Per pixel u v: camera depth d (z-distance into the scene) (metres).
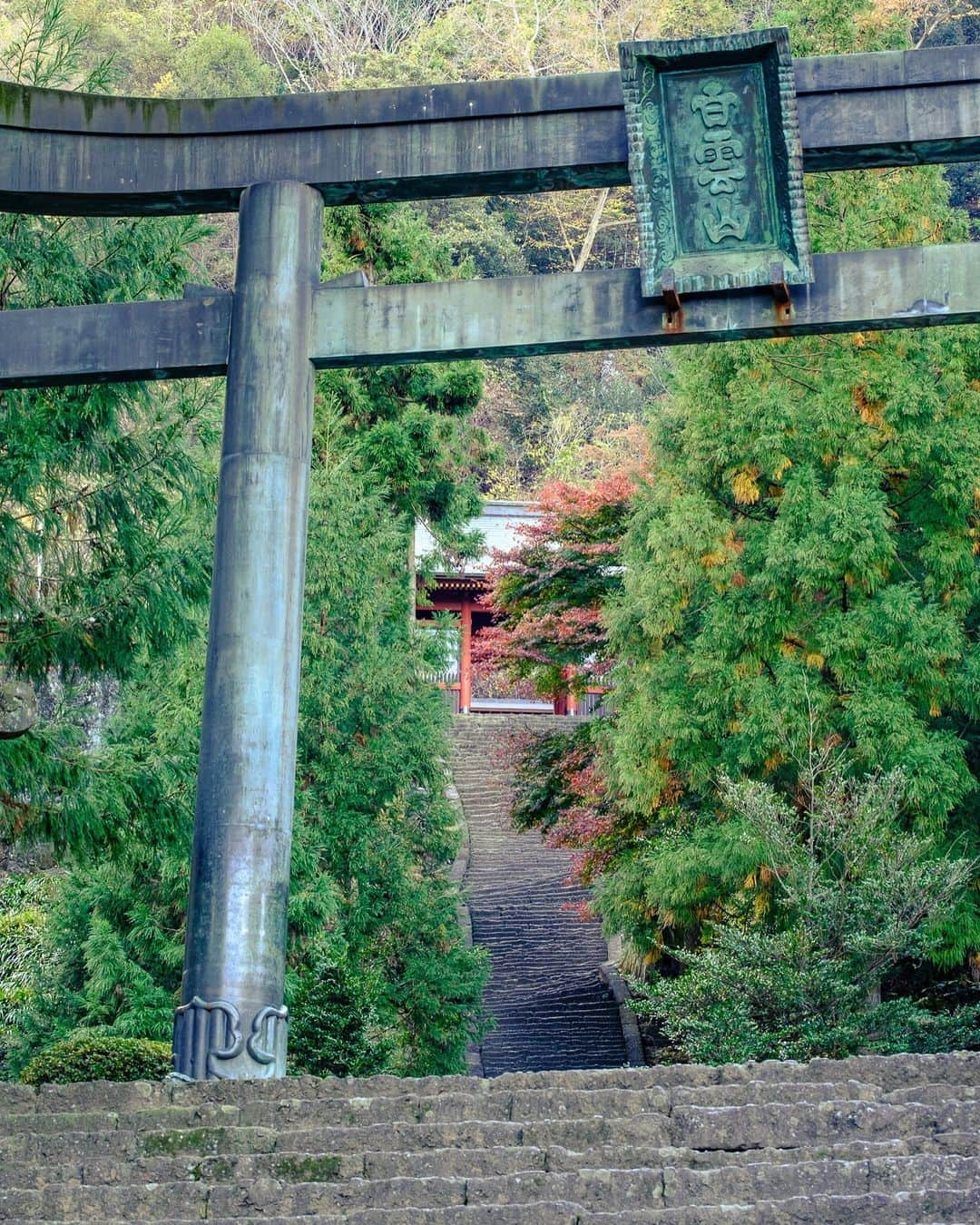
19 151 10.39
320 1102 6.59
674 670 14.63
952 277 9.67
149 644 11.70
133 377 10.10
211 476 12.25
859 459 13.95
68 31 12.57
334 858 15.33
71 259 11.63
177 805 11.06
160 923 14.96
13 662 10.84
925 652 13.23
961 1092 6.38
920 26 41.34
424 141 10.18
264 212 10.04
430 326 9.86
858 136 9.93
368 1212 5.62
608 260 45.31
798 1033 10.80
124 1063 9.69
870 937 10.90
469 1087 6.77
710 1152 6.02
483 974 15.65
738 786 11.73
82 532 12.48
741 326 9.75
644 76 9.97
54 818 10.66
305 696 15.51
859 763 13.38
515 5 44.94
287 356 9.70
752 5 43.34
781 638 14.01
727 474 14.49
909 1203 5.46
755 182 9.84
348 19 45.56
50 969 15.95
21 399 11.23
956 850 13.40
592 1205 5.74
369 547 16.41
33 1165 6.24
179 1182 5.97
